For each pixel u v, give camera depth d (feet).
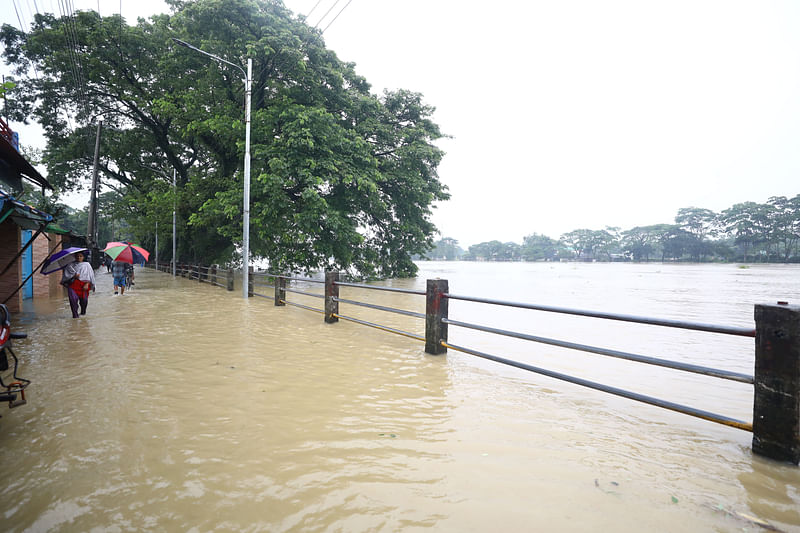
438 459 9.11
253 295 48.98
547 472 8.59
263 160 63.36
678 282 110.73
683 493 7.82
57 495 7.55
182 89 74.28
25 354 18.98
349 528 6.63
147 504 7.28
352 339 23.62
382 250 91.50
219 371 16.34
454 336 26.81
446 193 94.02
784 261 435.94
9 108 85.97
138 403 12.51
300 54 62.34
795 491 7.91
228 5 64.39
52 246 45.98
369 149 72.08
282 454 9.25
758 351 9.40
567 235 647.56
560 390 14.88
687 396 15.07
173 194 73.41
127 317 31.42
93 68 78.89
